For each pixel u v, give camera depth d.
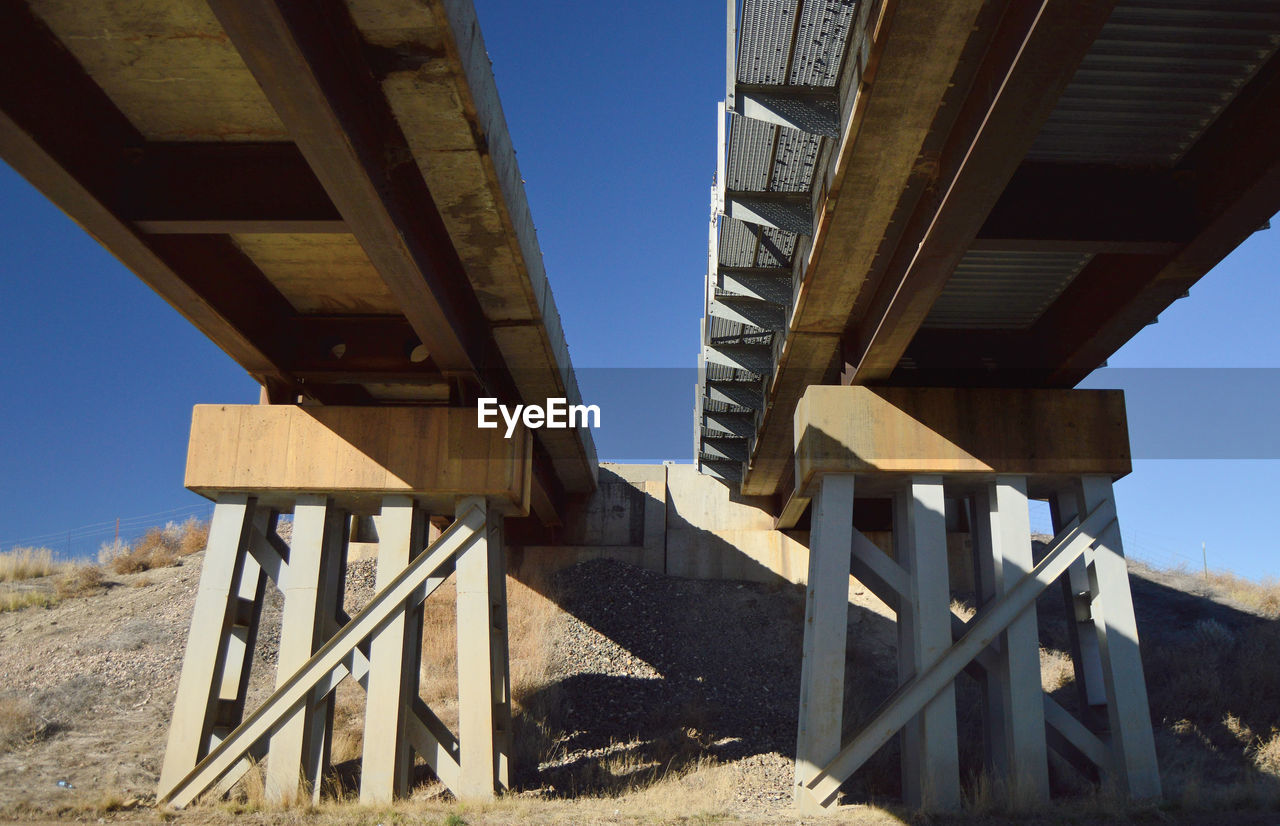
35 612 26.09
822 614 15.18
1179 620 26.59
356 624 15.57
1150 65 11.27
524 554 31.16
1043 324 17.72
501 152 12.48
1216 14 10.40
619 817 13.24
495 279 15.08
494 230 13.45
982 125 10.04
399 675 15.29
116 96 11.63
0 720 17.83
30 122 10.32
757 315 18.73
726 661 25.62
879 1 9.86
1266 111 11.50
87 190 11.43
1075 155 13.11
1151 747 14.66
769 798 15.94
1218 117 12.34
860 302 15.91
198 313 14.99
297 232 12.68
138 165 12.55
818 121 12.66
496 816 13.37
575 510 32.41
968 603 27.88
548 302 17.70
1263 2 10.20
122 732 18.16
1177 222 13.03
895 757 17.88
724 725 21.36
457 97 10.48
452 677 23.42
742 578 30.58
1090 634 17.19
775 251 17.50
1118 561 15.58
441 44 9.66
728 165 14.59
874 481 16.56
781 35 11.98
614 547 31.45
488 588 15.95
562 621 27.47
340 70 9.98
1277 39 10.84
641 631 27.00
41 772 15.48
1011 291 16.86
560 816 13.35
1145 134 12.64
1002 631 15.29
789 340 17.72
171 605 26.00
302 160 12.56
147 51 10.74
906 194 12.81
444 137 11.22
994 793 14.38
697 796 15.73
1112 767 14.96
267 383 17.72
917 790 15.06
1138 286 14.29
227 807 13.89
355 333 17.75
